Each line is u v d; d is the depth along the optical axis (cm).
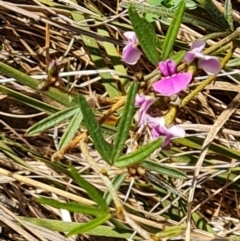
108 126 29
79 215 31
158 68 21
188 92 29
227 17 27
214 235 28
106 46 32
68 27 31
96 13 33
